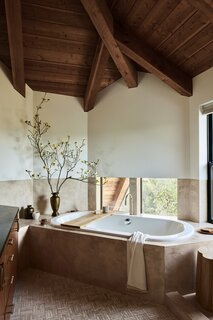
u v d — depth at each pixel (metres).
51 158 3.90
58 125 3.97
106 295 2.47
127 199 4.02
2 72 3.20
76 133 4.09
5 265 1.59
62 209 3.96
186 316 1.96
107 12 2.53
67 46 3.24
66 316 2.12
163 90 3.55
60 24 2.92
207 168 3.22
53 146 3.90
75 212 3.71
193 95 3.25
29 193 3.70
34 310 2.21
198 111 3.17
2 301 1.47
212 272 2.03
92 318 2.09
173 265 2.34
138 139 3.74
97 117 4.08
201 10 2.07
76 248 2.79
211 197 3.20
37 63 3.43
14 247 2.26
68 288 2.61
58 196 3.68
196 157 3.23
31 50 3.22
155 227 3.28
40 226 3.08
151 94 3.64
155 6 2.47
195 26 2.50
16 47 2.70
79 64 3.55
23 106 3.58
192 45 2.76
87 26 2.98
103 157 4.02
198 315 1.96
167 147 3.52
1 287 1.37
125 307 2.26
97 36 3.13
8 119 3.30
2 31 2.84
